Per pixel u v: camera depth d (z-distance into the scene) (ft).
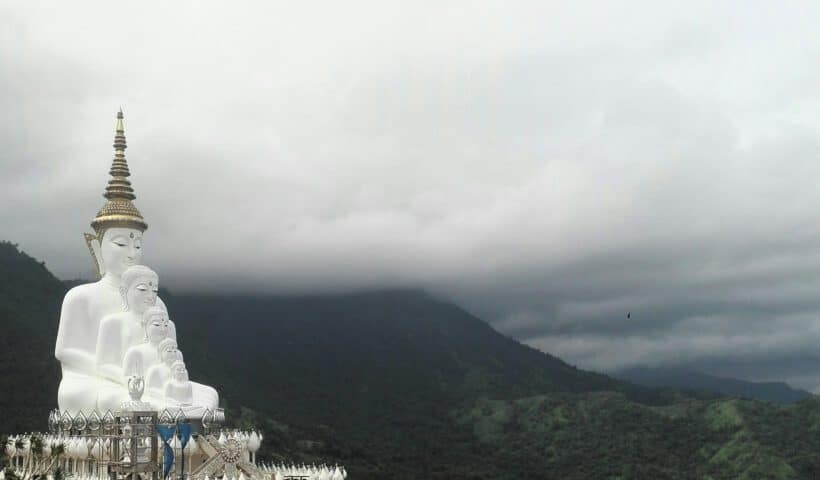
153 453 135.23
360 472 364.79
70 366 174.81
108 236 183.62
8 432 277.23
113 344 174.91
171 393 163.22
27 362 353.31
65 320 176.96
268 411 490.08
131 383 153.79
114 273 182.50
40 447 143.74
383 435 531.09
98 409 163.22
